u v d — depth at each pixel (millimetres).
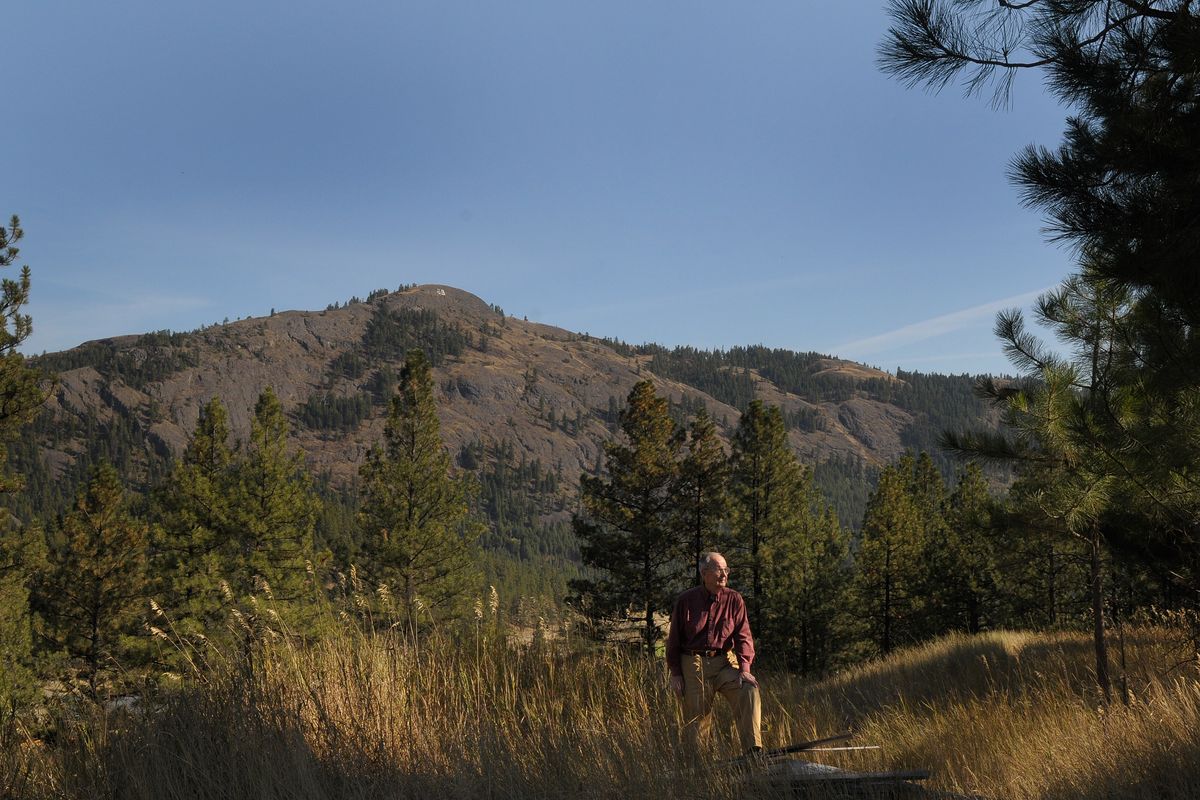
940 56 4797
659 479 31859
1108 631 13477
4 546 26219
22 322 20391
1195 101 4793
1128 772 4312
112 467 31703
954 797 3867
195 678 4434
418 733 4270
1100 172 4988
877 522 39750
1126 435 6980
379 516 33781
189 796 3482
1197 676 8281
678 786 3758
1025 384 8141
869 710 8977
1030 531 8656
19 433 20719
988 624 42031
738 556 33938
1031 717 6742
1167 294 5273
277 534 30438
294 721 4102
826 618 36656
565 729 4668
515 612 6500
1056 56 4770
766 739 6043
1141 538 9508
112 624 28016
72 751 3896
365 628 5398
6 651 24391
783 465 35156
